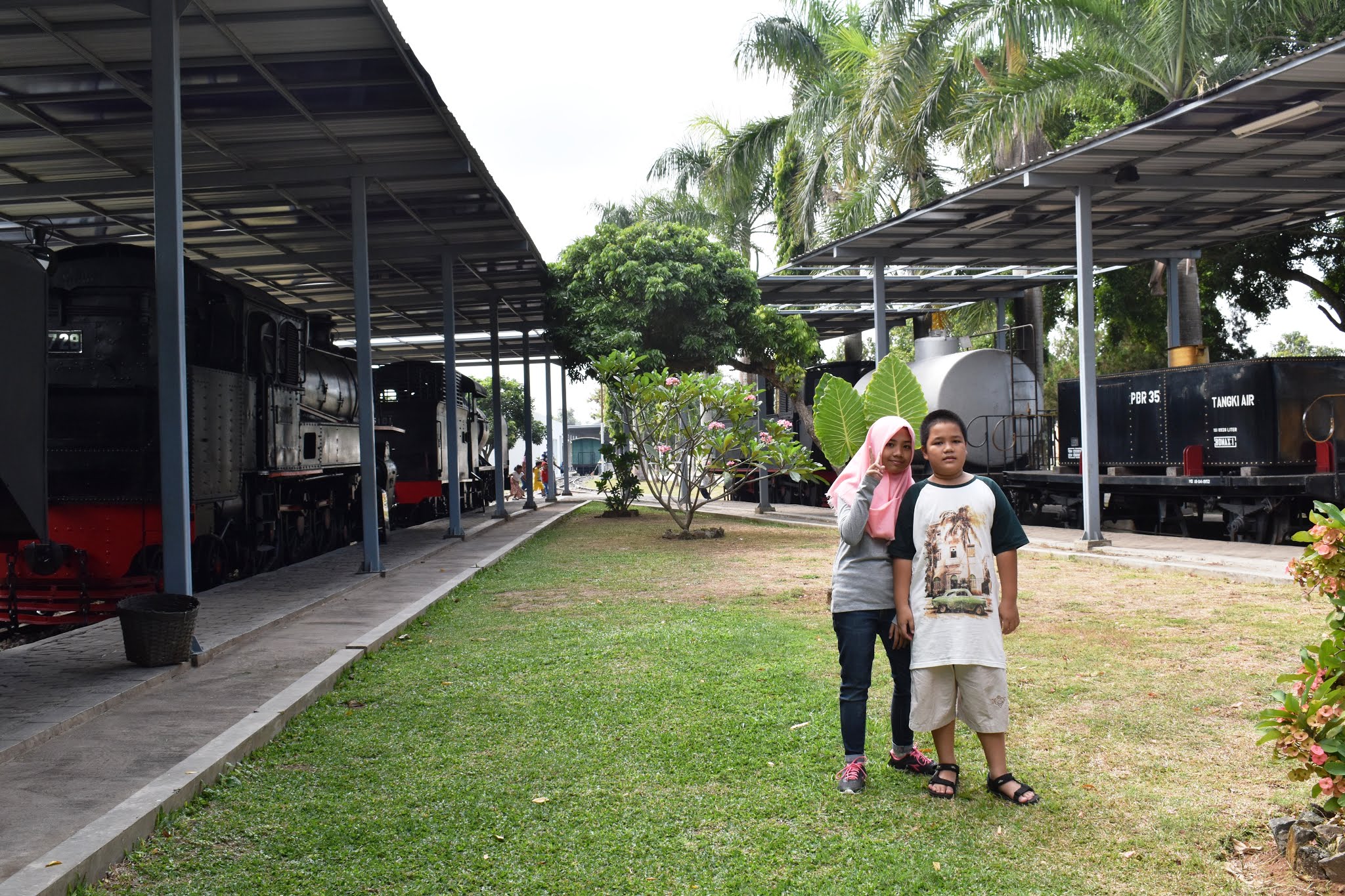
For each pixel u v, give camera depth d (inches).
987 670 168.4
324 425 621.9
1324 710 137.5
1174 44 722.8
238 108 388.8
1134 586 405.4
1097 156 488.1
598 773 188.9
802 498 1090.1
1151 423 633.0
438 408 924.6
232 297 469.1
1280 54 900.6
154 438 398.6
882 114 804.0
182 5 294.0
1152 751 195.2
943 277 844.0
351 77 361.4
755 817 165.5
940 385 741.3
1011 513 172.7
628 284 818.8
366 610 374.0
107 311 397.7
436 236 612.7
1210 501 579.5
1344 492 519.5
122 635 288.4
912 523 173.8
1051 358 1488.7
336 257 652.1
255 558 498.9
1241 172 527.5
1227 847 149.5
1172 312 741.3
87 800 173.6
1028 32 760.3
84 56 336.5
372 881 145.1
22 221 537.6
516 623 350.9
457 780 186.9
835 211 1007.0
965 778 181.6
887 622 181.2
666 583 450.3
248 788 184.9
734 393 652.7
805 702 232.4
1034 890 136.4
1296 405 551.5
